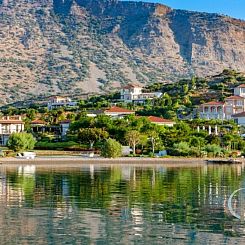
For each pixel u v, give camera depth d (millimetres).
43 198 99938
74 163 189125
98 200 98000
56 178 135875
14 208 88938
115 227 75938
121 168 170875
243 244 68688
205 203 95188
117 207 90500
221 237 71438
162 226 76625
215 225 77500
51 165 180625
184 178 139125
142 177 140500
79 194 105562
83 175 144625
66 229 74625
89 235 71875
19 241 69125
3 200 96938
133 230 74438
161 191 110938
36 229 74500
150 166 181375
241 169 171375
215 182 129625
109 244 68375
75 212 85938
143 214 84625
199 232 73625
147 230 74438
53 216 82562
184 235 72188
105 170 161875
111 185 121125
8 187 115625
